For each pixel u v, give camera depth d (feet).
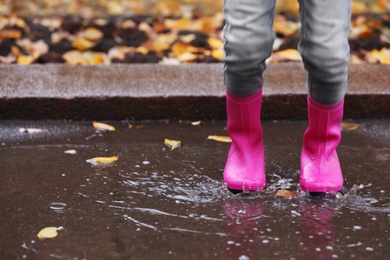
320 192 11.12
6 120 14.74
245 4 9.98
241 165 11.32
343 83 10.56
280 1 25.62
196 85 15.48
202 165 12.53
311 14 9.98
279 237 9.80
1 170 12.12
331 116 10.98
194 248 9.47
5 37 20.59
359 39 20.99
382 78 15.98
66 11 24.43
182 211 10.61
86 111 14.84
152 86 15.38
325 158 11.23
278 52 19.47
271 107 14.97
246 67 10.37
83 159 12.71
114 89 15.16
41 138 13.79
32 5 25.04
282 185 11.64
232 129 11.32
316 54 10.11
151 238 9.75
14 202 10.87
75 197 11.09
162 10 24.90
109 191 11.34
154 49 20.06
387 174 12.17
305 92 14.97
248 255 9.29
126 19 22.77
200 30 21.97
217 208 10.72
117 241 9.66
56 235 9.80
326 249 9.48
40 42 20.39
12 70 16.21
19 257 9.22
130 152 13.11
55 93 14.85
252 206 10.80
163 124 14.79
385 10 25.31
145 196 11.17
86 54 19.70
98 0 25.94
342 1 10.00
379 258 9.28
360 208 10.78
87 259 9.18
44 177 11.85
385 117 15.21
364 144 13.70
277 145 13.61
